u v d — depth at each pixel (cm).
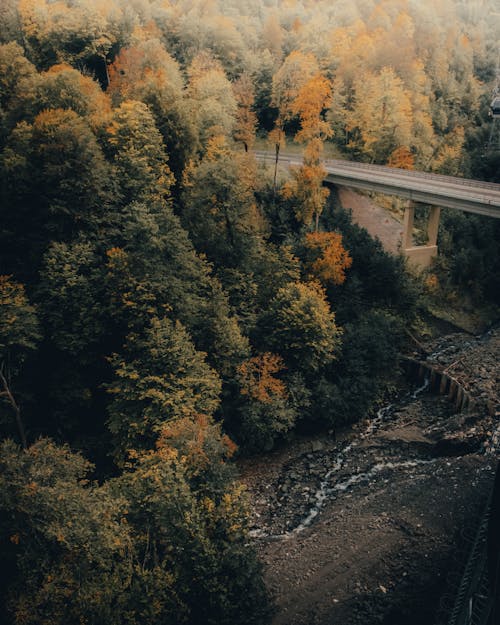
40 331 4853
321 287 6688
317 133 7969
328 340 5828
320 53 11812
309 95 7806
